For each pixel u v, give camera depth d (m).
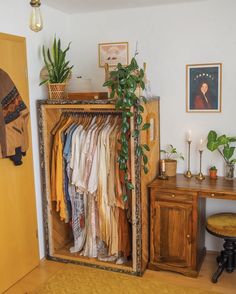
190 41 3.13
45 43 3.16
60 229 3.39
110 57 3.43
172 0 3.00
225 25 3.01
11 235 2.81
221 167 3.20
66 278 2.92
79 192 3.08
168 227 2.93
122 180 2.85
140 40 3.29
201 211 3.04
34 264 3.11
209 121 3.18
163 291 2.70
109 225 3.01
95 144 2.93
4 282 2.75
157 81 3.29
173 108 3.28
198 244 2.95
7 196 2.75
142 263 2.93
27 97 2.91
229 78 3.06
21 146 2.76
